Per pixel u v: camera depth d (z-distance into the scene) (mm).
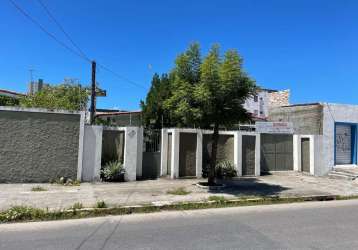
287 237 6969
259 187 14461
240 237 6965
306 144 19797
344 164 20484
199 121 12750
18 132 13750
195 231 7488
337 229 7691
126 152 15242
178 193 12312
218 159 17875
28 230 7570
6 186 12883
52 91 29031
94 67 20891
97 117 28469
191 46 12953
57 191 12109
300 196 12531
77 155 14438
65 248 6219
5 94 29922
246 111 13180
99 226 7992
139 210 9930
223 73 12055
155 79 23969
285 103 32156
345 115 20453
